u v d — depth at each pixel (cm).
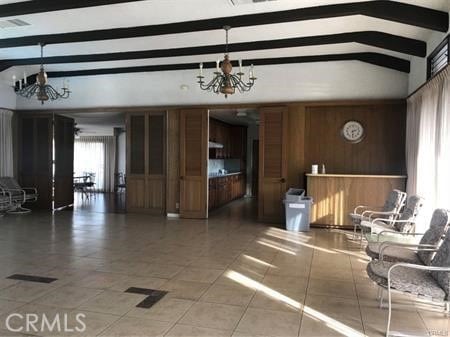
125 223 670
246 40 551
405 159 629
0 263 418
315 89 659
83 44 572
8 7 429
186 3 420
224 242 530
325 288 350
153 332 258
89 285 350
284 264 425
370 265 296
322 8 428
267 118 677
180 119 723
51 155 802
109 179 1354
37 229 611
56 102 791
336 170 667
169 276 379
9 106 796
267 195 684
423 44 501
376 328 271
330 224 628
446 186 379
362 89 641
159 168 751
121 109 760
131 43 566
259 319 281
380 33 505
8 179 776
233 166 1112
